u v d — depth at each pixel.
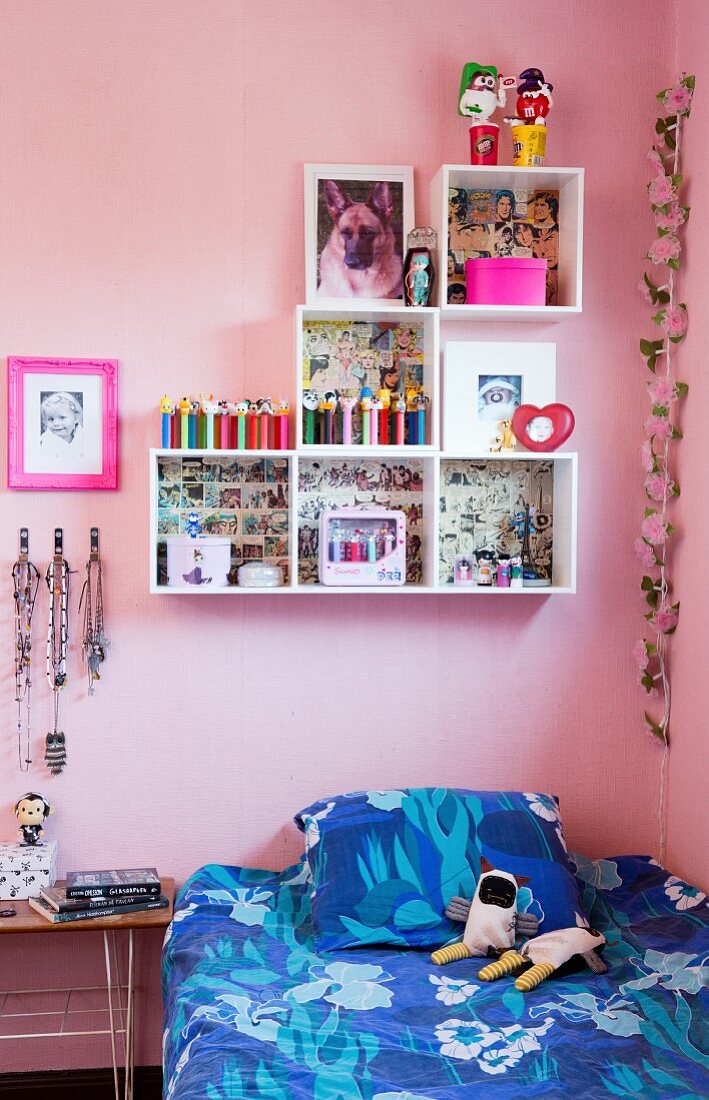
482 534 2.84
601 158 2.85
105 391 2.67
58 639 2.69
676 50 2.86
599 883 2.66
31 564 2.69
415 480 2.81
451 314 2.71
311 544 2.78
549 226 2.82
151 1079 2.75
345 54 2.76
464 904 2.37
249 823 2.79
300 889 2.59
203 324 2.72
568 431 2.69
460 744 2.86
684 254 2.78
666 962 2.23
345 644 2.81
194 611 2.75
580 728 2.90
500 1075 1.79
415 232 2.69
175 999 2.14
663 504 2.84
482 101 2.69
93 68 2.67
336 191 2.74
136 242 2.70
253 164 2.73
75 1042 2.73
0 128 2.64
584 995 2.09
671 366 2.83
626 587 2.90
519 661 2.87
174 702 2.75
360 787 2.83
